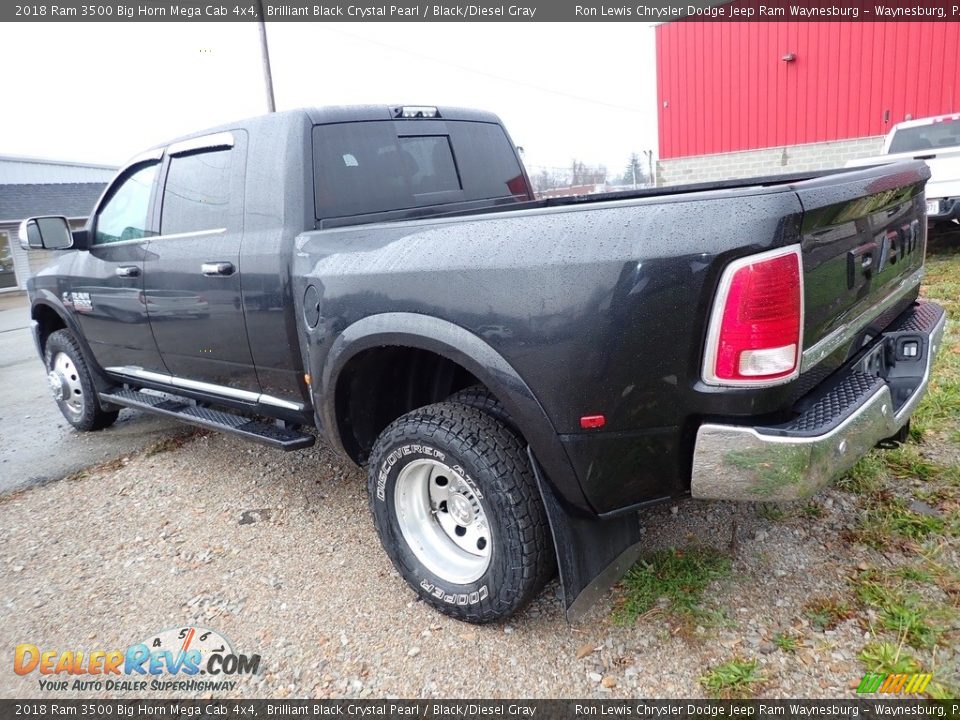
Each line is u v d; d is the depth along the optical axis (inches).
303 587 112.5
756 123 577.6
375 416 116.6
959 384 161.6
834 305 84.7
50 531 138.4
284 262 116.7
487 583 93.6
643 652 91.0
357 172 126.4
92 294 165.5
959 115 368.5
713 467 78.7
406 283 94.4
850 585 99.3
